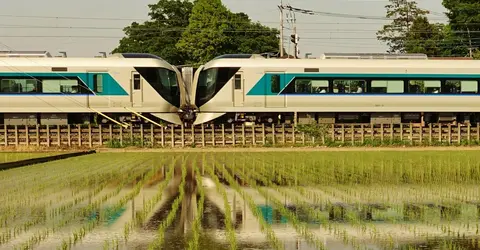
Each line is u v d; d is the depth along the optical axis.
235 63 54.97
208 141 55.19
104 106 54.34
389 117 57.28
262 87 55.09
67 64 54.22
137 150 53.38
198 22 89.56
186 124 56.56
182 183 30.28
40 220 20.61
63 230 19.11
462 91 57.22
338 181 30.98
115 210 22.45
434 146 55.94
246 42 93.06
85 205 23.59
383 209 22.69
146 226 19.70
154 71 54.69
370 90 56.09
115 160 44.00
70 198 25.38
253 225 19.84
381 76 56.19
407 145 56.03
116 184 29.97
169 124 55.53
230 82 54.75
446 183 30.28
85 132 54.88
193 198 25.39
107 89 54.34
